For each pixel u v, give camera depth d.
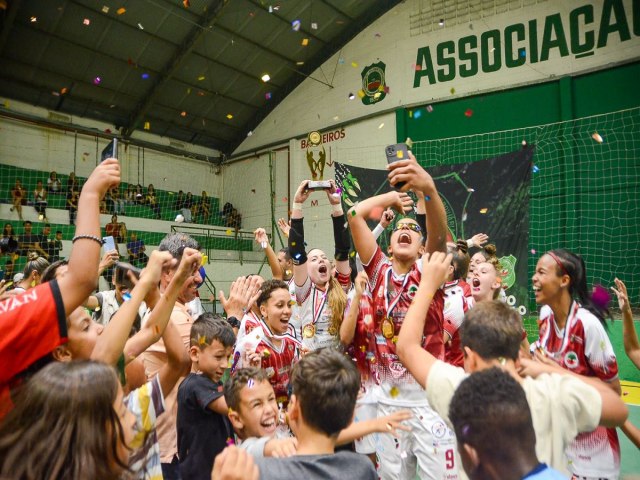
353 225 2.53
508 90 11.31
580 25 10.40
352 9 13.66
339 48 14.59
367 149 13.82
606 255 9.69
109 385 1.01
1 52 11.88
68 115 14.49
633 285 9.30
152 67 13.76
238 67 14.69
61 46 12.34
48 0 11.02
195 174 17.59
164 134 16.66
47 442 0.93
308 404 1.21
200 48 13.59
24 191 12.45
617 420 1.25
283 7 12.90
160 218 15.07
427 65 12.63
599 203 9.89
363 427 1.53
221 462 1.02
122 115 15.32
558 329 2.28
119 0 11.50
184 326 2.40
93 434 0.96
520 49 11.16
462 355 2.99
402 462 2.50
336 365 1.26
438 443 2.35
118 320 1.41
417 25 12.88
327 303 3.33
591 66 10.22
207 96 15.53
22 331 1.09
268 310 2.59
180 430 2.02
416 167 1.68
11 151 13.34
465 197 9.17
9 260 10.25
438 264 1.59
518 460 0.95
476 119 11.74
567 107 10.37
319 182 3.15
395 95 13.26
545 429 1.25
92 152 14.97
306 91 15.54
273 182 16.48
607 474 2.07
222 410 1.89
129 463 1.23
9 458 0.93
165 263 1.59
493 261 4.01
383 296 2.49
